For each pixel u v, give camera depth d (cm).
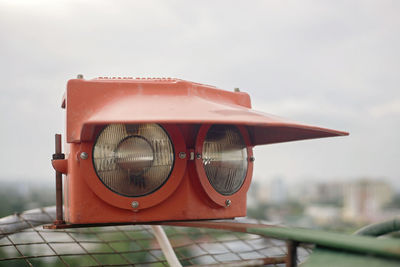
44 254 155
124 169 111
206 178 116
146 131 112
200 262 163
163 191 112
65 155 130
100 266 150
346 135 114
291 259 90
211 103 107
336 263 81
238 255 161
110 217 111
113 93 112
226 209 120
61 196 120
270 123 94
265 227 98
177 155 113
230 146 122
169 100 108
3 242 156
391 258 77
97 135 110
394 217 96
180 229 182
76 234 169
